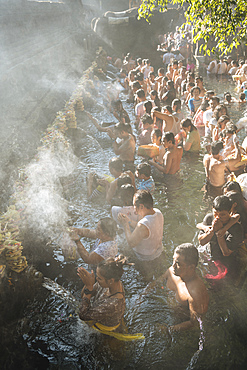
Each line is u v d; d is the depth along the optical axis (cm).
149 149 603
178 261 287
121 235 432
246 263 368
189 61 1980
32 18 1261
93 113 1002
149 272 378
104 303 283
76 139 785
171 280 338
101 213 497
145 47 2005
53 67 1234
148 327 305
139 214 387
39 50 1166
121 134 641
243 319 306
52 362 276
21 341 291
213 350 279
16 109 733
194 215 487
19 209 372
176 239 436
